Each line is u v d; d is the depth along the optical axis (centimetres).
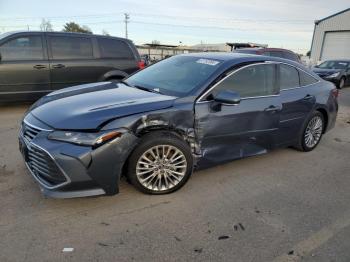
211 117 382
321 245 295
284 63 479
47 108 352
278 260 272
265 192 392
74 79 766
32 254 263
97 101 358
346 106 1098
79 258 261
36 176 328
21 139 347
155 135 345
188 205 350
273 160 500
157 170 356
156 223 314
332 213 352
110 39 802
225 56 446
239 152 426
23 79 716
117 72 803
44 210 325
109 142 312
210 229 309
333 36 3338
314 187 414
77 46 763
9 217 310
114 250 273
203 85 385
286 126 478
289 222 329
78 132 307
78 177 305
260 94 437
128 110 334
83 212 325
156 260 264
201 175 426
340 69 1647
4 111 745
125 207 338
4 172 401
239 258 272
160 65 485
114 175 321
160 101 357
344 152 562
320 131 554
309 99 506
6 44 697
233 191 388
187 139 371
